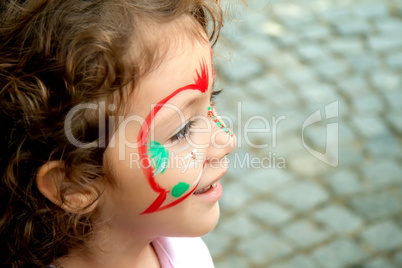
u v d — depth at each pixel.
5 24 1.03
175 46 1.02
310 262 3.04
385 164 3.64
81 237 1.12
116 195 1.07
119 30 0.99
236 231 3.23
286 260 3.06
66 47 0.98
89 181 1.04
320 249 3.11
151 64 1.00
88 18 0.99
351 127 3.92
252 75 4.35
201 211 1.14
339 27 4.92
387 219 3.27
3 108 1.03
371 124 3.94
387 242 3.13
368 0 5.28
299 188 3.48
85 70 0.98
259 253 3.10
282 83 4.29
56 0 1.00
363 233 3.19
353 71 4.43
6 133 1.05
